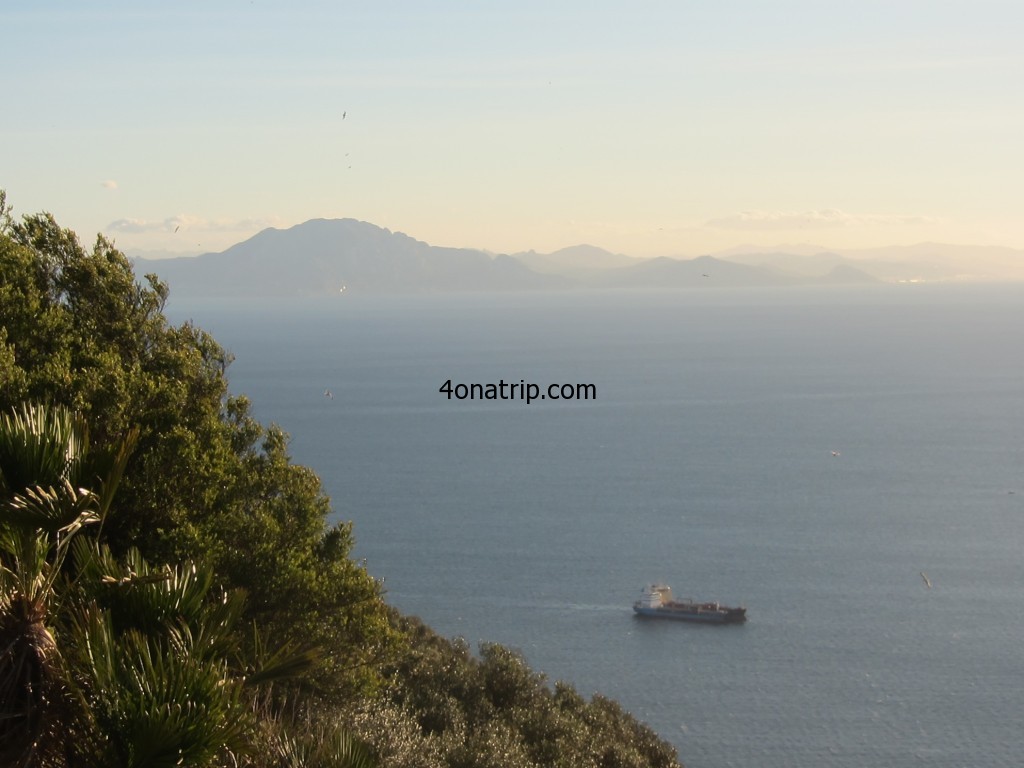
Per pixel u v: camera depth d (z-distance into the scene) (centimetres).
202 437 1936
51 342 1838
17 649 832
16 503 840
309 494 2088
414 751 1609
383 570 9456
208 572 1020
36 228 2102
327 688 1753
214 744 818
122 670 837
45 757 819
